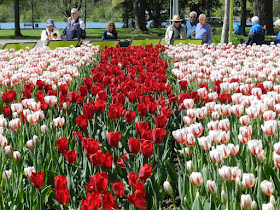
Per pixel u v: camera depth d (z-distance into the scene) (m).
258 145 2.97
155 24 53.59
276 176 3.13
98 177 2.49
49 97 4.45
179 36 14.03
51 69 7.58
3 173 3.28
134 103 5.14
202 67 6.61
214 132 3.20
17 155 3.28
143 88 5.42
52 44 12.24
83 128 3.86
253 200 2.79
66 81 6.21
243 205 2.53
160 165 3.59
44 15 62.91
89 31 49.56
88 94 5.66
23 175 3.74
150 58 8.59
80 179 3.60
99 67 7.22
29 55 9.72
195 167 3.31
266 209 2.36
